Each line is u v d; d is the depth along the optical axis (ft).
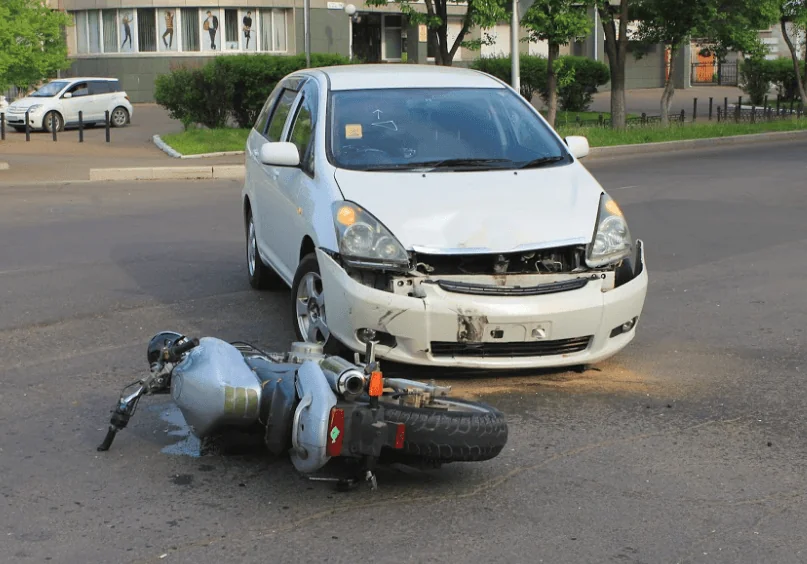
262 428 17.43
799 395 21.72
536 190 22.89
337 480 16.48
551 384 22.39
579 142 25.72
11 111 111.14
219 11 154.51
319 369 16.05
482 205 21.97
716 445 18.74
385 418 15.78
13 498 16.26
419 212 21.56
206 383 16.87
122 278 33.68
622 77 95.81
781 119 110.93
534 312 20.63
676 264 36.19
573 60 124.57
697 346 25.68
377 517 15.55
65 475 17.22
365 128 24.86
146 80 156.97
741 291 31.86
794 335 26.66
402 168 23.66
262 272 31.19
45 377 22.98
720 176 63.41
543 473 17.37
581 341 21.50
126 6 155.63
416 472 17.35
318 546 14.56
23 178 63.93
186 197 55.26
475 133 25.13
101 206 51.47
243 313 28.96
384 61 171.73
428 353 20.71
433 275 20.92
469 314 20.44
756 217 46.57
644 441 18.93
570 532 15.05
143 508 15.87
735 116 109.19
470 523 15.34
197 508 15.87
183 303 30.17
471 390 21.89
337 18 161.58
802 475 17.30
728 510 15.85
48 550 14.44
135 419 20.06
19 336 26.50
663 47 189.37
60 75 162.50
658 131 91.71
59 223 45.70
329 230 21.79
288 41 158.40
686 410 20.74
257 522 15.37
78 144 92.22
